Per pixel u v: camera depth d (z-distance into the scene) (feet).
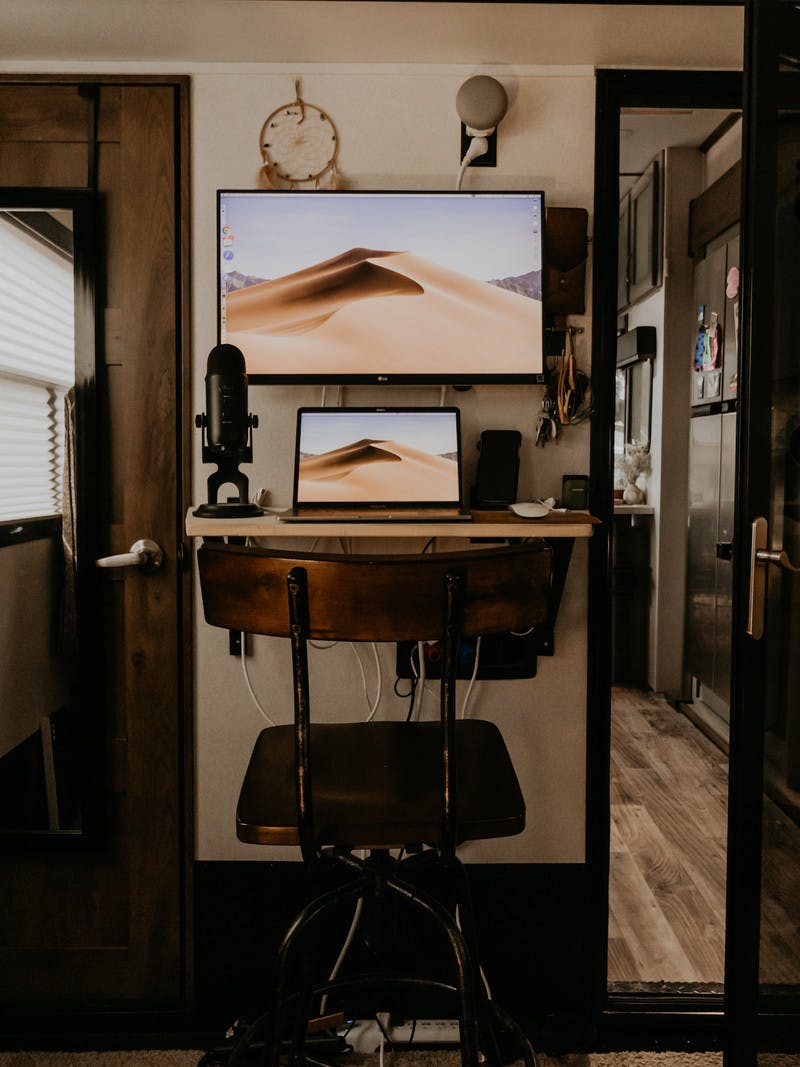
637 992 6.91
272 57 6.45
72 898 6.98
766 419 5.27
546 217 6.44
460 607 3.96
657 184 13.96
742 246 5.31
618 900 8.29
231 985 6.85
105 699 6.91
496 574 4.01
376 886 4.53
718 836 9.57
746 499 5.29
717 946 7.55
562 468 6.75
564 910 6.83
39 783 6.88
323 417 6.20
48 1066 6.42
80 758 6.83
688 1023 6.70
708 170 13.56
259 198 6.20
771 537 5.31
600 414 6.71
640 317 15.47
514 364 6.27
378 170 6.59
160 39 6.16
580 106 6.58
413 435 6.20
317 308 6.24
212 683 6.84
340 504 6.11
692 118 12.31
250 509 5.75
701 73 6.57
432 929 6.70
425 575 3.92
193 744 6.88
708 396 12.30
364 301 6.25
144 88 6.55
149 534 6.79
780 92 5.14
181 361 6.70
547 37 6.11
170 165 6.58
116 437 6.79
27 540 6.74
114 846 6.98
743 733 5.35
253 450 6.69
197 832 6.88
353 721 6.84
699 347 12.71
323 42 6.20
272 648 6.80
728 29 5.98
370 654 6.81
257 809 4.37
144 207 6.60
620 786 10.89
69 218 6.59
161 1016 6.82
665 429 14.23
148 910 6.92
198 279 6.65
